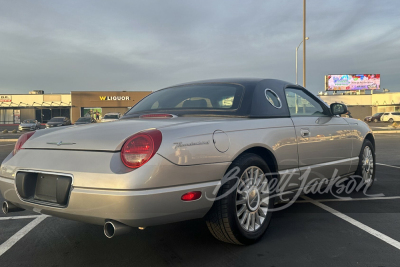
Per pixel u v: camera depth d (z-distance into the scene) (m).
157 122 2.81
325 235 3.27
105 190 2.33
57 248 3.06
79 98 50.50
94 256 2.88
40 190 2.67
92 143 2.54
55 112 52.09
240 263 2.69
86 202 2.38
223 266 2.64
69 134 2.78
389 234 3.29
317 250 2.92
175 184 2.45
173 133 2.51
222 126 2.82
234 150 2.80
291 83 3.96
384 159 8.92
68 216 2.51
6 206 2.93
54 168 2.56
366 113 55.69
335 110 4.16
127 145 2.39
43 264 2.73
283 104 3.56
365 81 59.75
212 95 3.47
